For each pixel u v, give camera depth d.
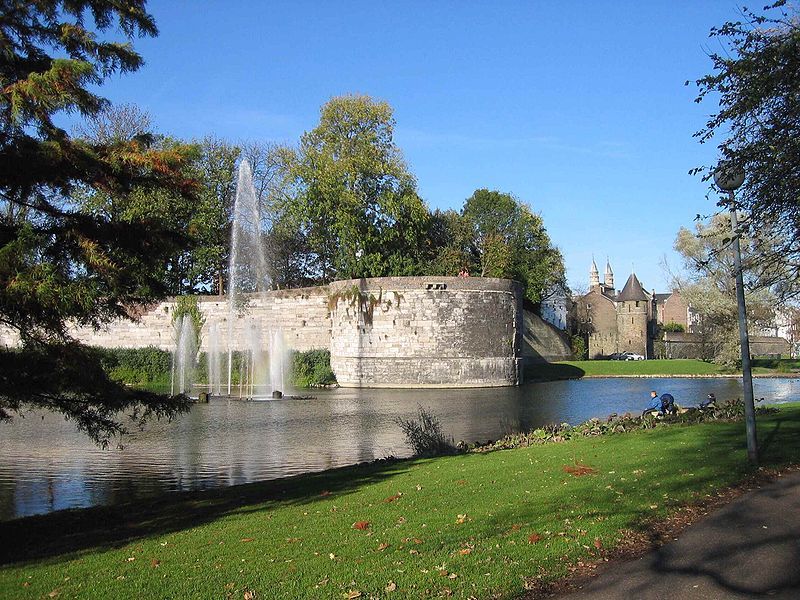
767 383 56.25
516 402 42.25
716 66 13.80
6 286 11.06
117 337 60.56
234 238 59.69
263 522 12.66
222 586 8.71
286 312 59.56
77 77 11.36
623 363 73.75
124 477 20.61
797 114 12.77
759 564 8.59
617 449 17.73
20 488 19.27
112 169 12.91
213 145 65.62
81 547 12.03
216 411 36.97
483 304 56.19
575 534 9.91
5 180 11.94
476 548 9.51
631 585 8.05
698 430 20.14
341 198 62.56
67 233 12.49
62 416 34.91
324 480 17.25
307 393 49.53
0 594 9.17
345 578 8.62
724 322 57.78
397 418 33.34
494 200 87.00
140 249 13.30
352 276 64.75
